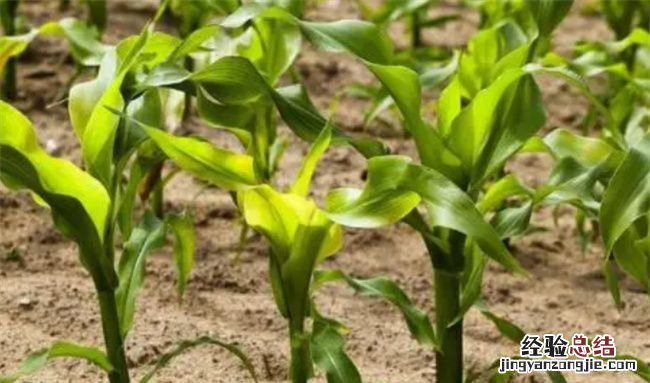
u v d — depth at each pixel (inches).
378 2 398.6
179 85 152.0
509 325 161.6
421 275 223.6
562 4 184.5
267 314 203.8
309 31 155.9
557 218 230.5
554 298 217.8
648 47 226.2
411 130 149.2
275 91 150.9
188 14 269.4
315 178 263.7
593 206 154.3
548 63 188.4
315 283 159.0
